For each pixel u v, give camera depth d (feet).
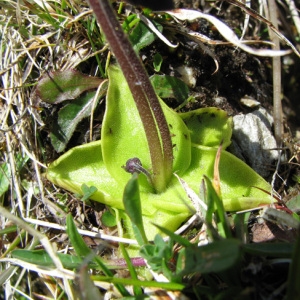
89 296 0.18
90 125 0.29
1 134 0.30
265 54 0.24
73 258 0.24
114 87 0.27
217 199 0.21
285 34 0.37
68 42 0.30
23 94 0.30
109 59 0.30
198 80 0.32
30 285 0.28
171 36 0.31
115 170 0.26
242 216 0.24
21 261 0.25
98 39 0.30
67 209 0.28
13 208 0.29
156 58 0.31
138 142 0.27
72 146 0.30
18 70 0.30
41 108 0.29
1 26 0.32
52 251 0.22
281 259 0.21
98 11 0.20
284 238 0.23
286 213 0.23
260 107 0.33
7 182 0.30
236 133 0.31
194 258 0.19
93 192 0.26
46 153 0.30
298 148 0.31
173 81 0.30
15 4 0.31
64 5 0.31
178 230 0.25
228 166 0.26
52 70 0.29
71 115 0.29
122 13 0.31
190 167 0.27
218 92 0.32
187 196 0.26
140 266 0.24
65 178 0.27
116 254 0.26
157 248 0.21
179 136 0.27
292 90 0.38
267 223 0.24
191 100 0.31
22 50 0.30
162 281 0.22
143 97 0.23
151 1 0.23
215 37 0.33
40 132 0.30
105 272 0.22
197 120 0.29
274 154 0.31
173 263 0.23
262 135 0.31
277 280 0.21
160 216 0.26
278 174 0.29
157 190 0.26
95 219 0.28
